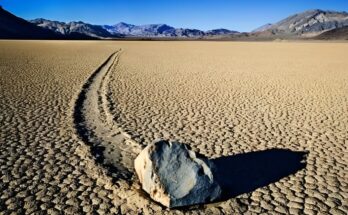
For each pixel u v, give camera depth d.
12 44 56.69
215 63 26.84
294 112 11.14
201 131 9.12
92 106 11.77
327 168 6.83
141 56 33.91
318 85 16.17
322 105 12.10
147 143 8.13
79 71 20.47
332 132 9.10
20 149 7.67
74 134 8.69
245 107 11.77
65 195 5.73
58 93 13.70
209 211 5.25
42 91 14.07
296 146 8.06
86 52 38.72
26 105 11.66
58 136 8.58
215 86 15.73
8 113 10.59
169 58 31.64
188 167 5.47
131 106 11.75
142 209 5.29
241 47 57.78
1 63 24.31
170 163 5.49
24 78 17.36
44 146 7.88
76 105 11.74
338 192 5.87
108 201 5.55
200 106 11.84
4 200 5.56
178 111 11.15
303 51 44.66
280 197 5.71
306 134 8.94
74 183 6.12
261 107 11.77
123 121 9.94
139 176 5.94
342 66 24.72
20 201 5.54
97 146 7.93
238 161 7.17
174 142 5.72
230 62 27.89
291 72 21.09
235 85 16.05
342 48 52.53
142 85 15.80
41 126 9.36
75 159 7.16
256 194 5.80
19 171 6.57
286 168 6.84
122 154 7.48
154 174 5.43
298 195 5.77
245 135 8.84
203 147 7.95
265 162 7.13
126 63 26.03
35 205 5.43
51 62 25.80
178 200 5.26
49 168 6.72
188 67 23.66
